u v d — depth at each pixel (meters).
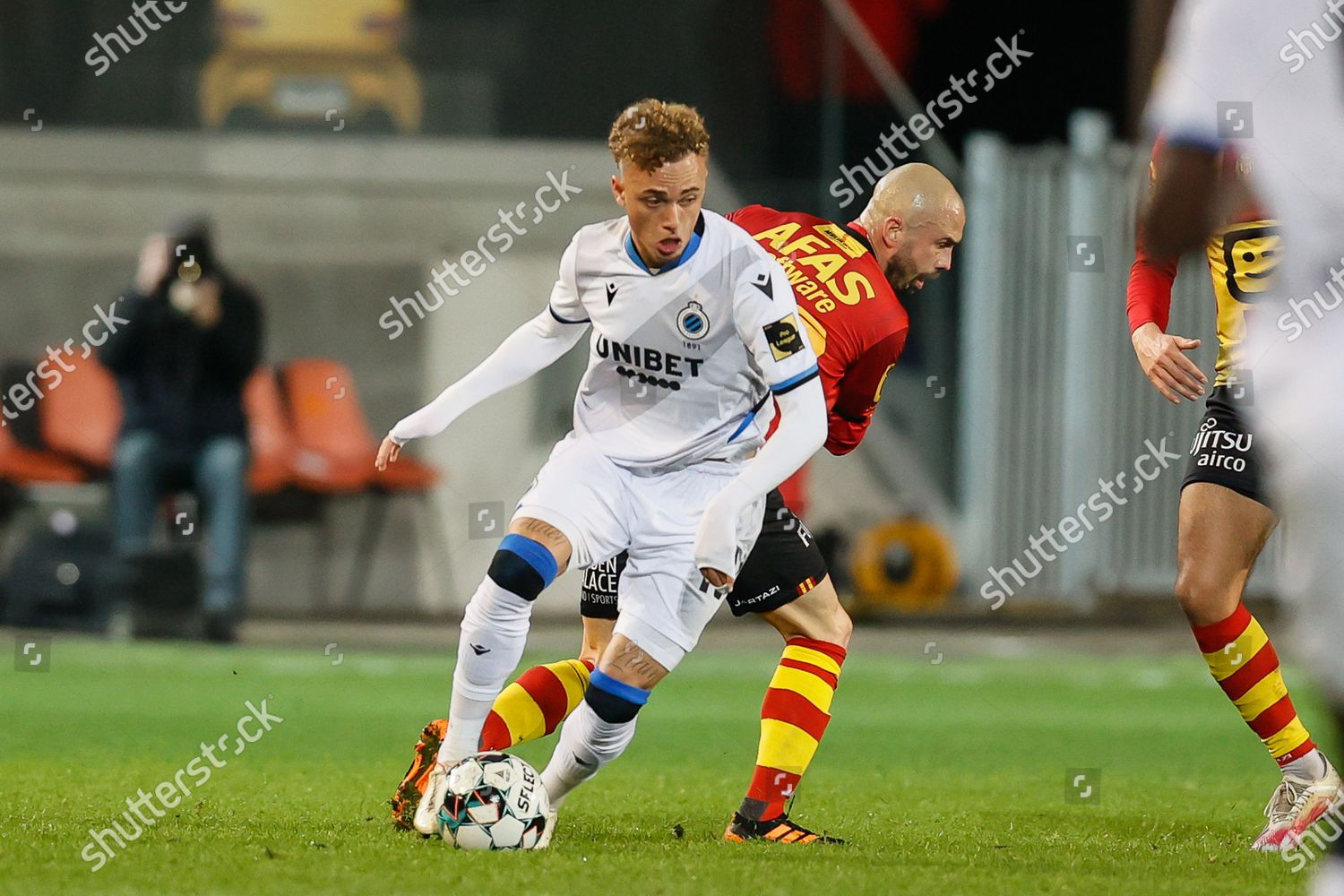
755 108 51.88
